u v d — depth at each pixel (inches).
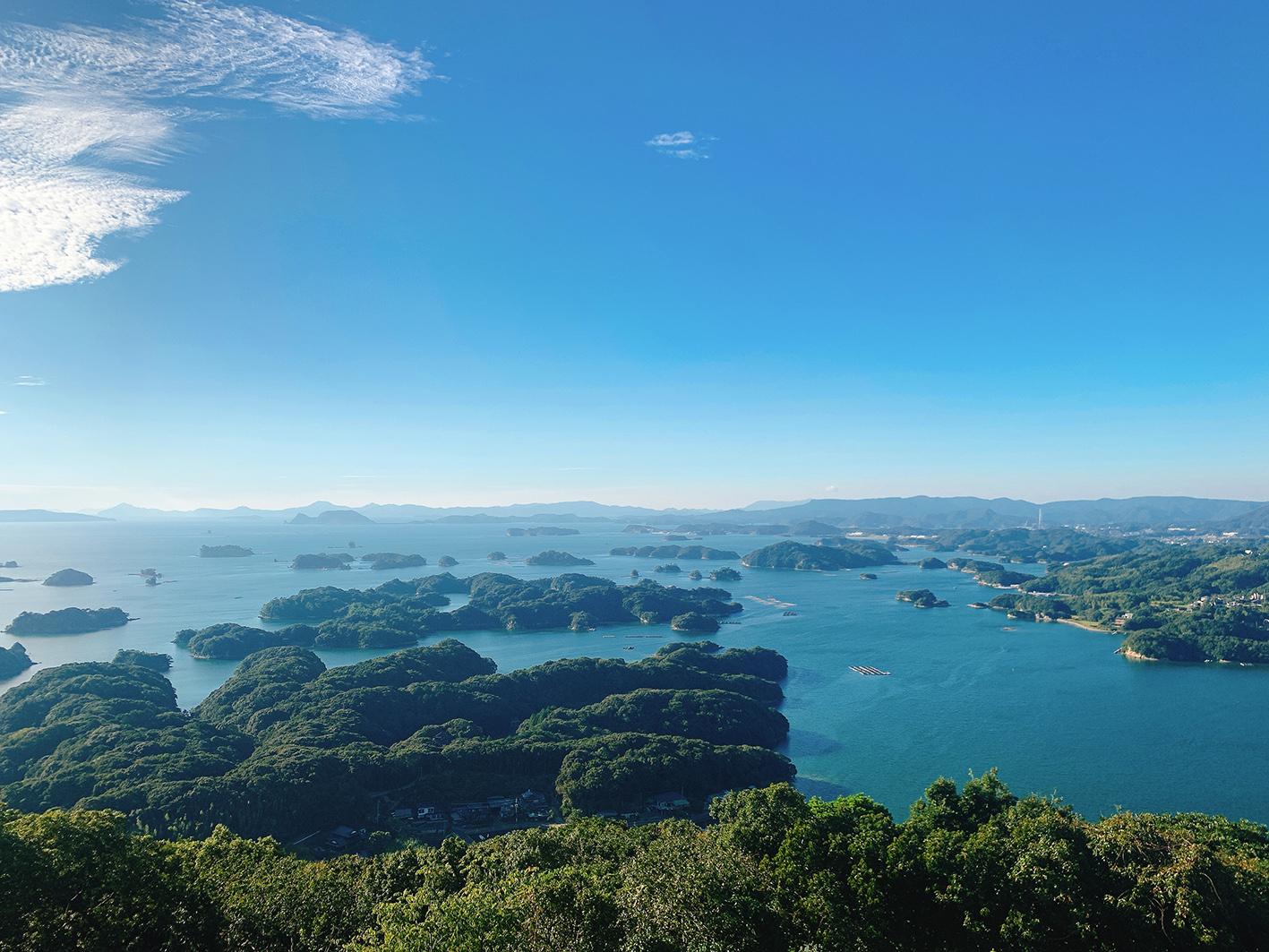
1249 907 1956.2
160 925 2103.8
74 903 2016.5
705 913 1930.4
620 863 2519.7
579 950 1660.9
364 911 2289.6
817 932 2060.8
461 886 2513.5
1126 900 1946.4
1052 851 2090.3
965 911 2098.9
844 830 2452.0
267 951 2101.4
